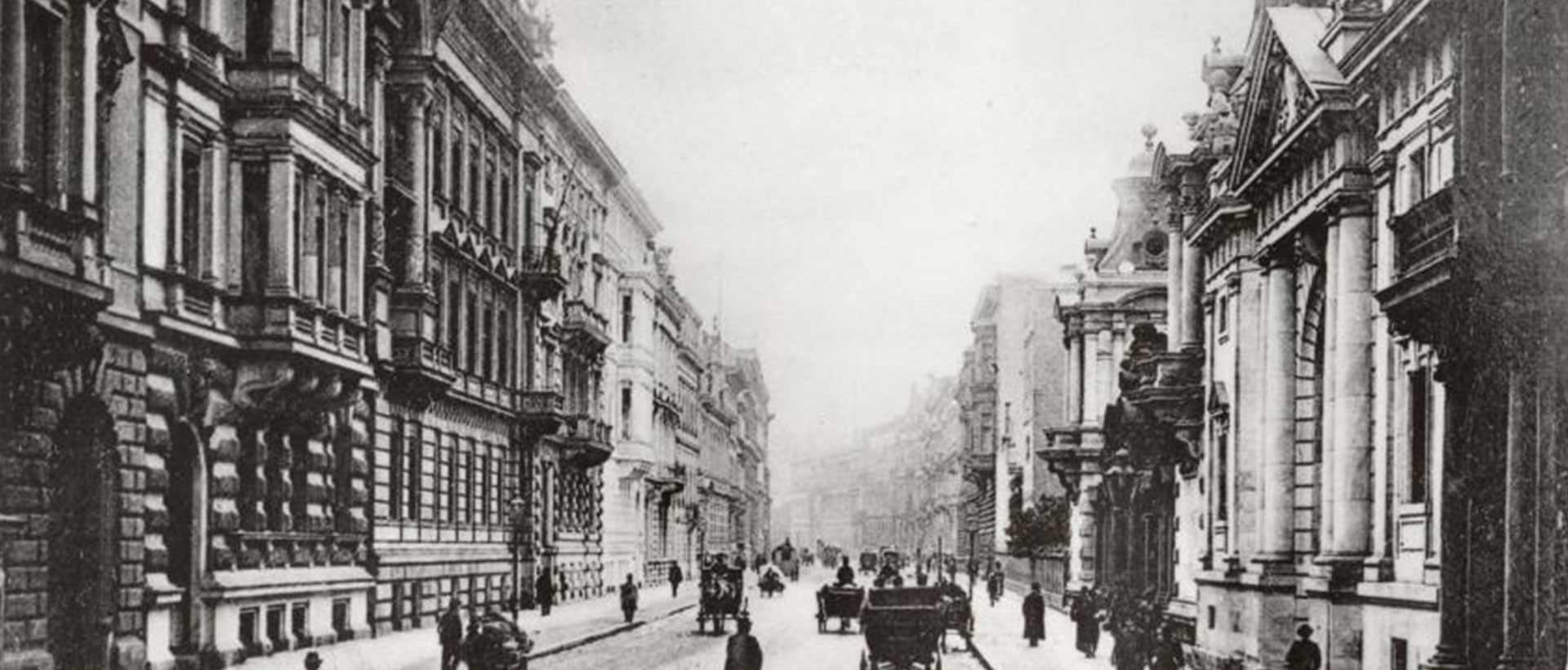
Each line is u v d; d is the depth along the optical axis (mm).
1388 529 25766
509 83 54250
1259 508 32469
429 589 44469
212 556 29859
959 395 140250
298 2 33062
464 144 48062
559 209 59281
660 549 94125
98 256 24734
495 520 52781
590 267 71562
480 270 50000
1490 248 18266
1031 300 97750
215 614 29672
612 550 77812
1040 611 41594
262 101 30719
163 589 27562
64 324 22438
